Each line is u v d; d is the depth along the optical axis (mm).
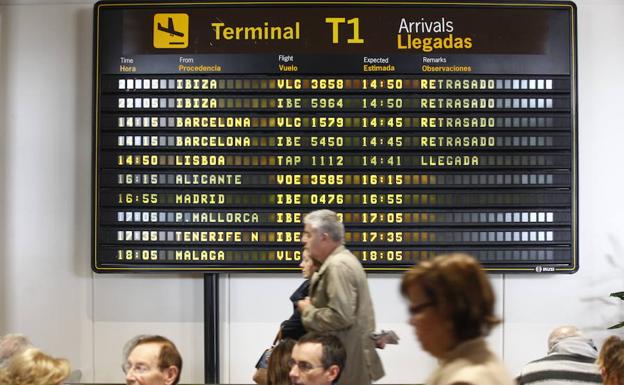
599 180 8172
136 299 8219
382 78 7918
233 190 7918
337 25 7945
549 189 7887
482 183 7895
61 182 8227
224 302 8195
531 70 7914
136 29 7945
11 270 8227
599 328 8125
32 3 8242
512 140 7887
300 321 6652
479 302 2844
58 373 4004
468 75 7918
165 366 4781
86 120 8234
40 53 8234
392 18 7945
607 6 8203
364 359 6004
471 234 7895
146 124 7918
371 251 7887
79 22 8242
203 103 7918
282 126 7914
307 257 6586
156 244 7914
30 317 8234
